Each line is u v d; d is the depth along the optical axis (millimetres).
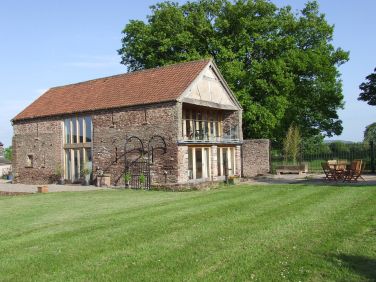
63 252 8938
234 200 16047
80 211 15180
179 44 35938
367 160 32906
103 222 12352
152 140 25891
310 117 42531
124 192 22562
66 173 31047
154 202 17000
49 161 31891
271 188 20016
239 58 35938
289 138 33562
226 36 36250
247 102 33875
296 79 37938
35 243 9914
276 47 35719
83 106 29828
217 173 29250
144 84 28578
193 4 38000
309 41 39844
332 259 7633
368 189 17547
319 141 46219
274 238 9297
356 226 10188
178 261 7895
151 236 10070
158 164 25625
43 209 16141
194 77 26766
